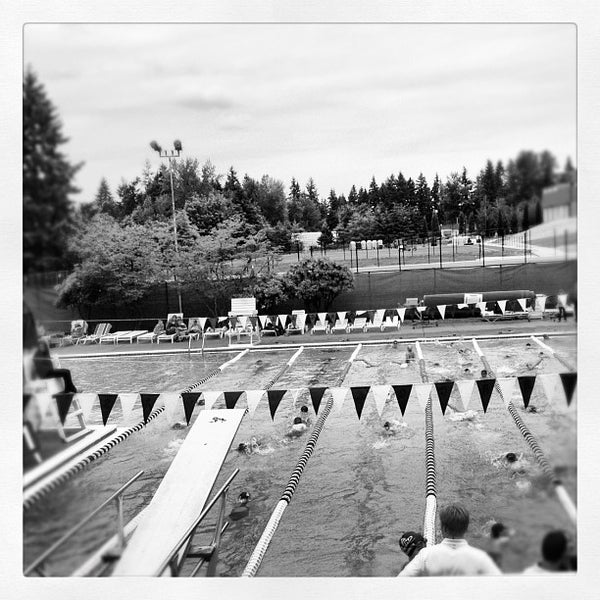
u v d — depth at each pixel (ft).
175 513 18.88
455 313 66.85
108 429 21.94
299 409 38.58
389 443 31.14
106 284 68.28
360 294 73.72
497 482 24.20
